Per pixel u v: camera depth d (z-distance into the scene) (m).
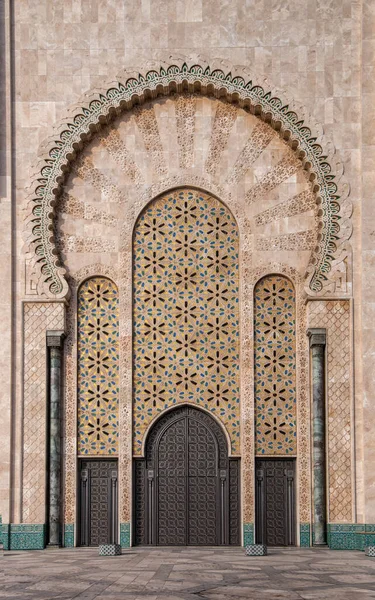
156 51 16.91
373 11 16.83
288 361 16.69
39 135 16.86
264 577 11.02
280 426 16.53
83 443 16.56
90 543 16.42
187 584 10.25
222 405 16.62
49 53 16.92
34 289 16.53
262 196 16.94
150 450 16.67
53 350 16.45
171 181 16.98
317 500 16.06
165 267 16.92
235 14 16.92
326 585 10.23
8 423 16.16
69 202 16.97
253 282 16.77
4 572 11.77
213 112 17.05
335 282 16.44
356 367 16.30
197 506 16.52
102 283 16.91
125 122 17.06
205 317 16.83
